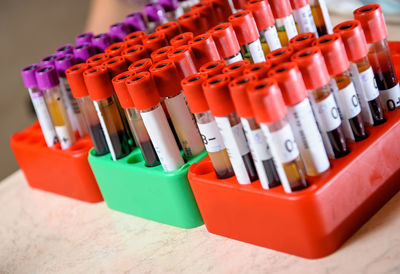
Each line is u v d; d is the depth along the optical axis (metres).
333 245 0.67
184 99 0.79
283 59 0.67
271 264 0.70
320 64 0.65
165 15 1.06
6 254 0.92
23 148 1.04
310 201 0.64
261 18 0.81
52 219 0.97
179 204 0.81
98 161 0.90
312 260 0.68
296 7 0.83
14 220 1.01
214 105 0.67
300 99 0.64
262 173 0.67
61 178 1.00
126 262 0.79
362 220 0.70
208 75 0.70
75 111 0.99
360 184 0.69
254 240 0.74
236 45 0.78
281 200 0.66
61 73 0.96
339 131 0.69
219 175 0.74
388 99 0.74
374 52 0.73
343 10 1.14
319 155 0.66
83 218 0.95
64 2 3.83
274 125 0.63
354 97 0.70
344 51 0.68
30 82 0.96
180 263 0.75
